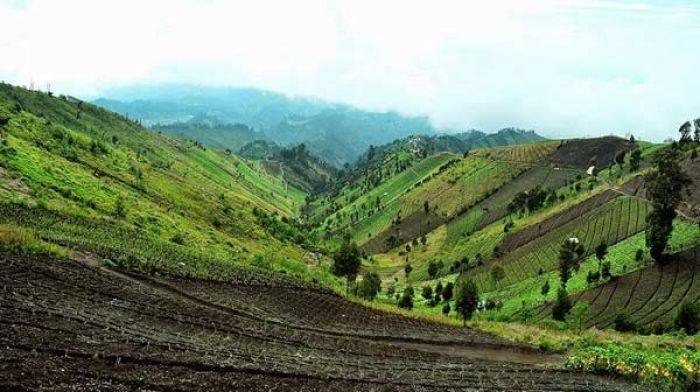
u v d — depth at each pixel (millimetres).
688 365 39719
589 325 96875
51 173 95312
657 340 56469
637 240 136000
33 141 116500
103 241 68938
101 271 49875
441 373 36219
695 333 74375
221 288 61562
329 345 41812
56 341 25250
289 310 58094
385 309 73250
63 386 19844
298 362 33000
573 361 42125
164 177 168375
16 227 57875
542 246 169125
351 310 66938
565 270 125812
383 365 36844
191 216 131125
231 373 27062
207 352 30266
